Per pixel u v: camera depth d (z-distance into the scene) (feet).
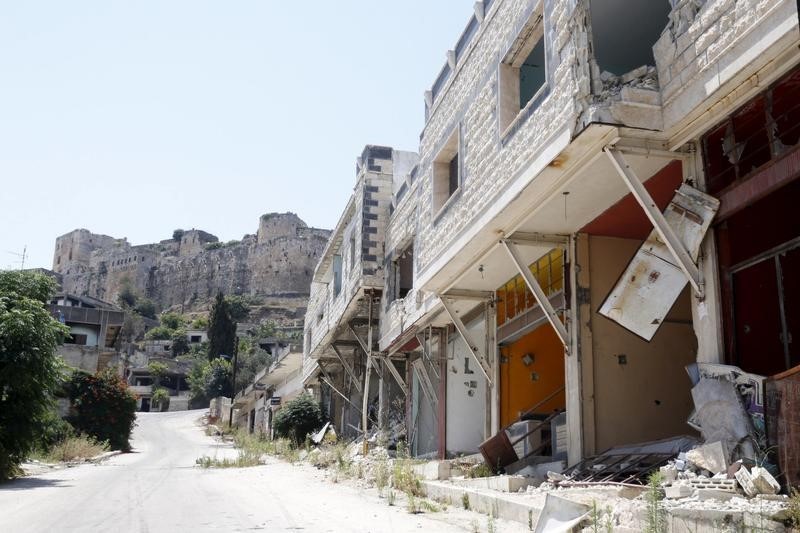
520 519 29.63
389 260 80.18
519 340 57.31
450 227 49.65
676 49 29.73
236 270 548.72
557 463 41.88
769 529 19.92
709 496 23.70
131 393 140.97
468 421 66.33
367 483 51.75
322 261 108.58
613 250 43.98
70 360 143.95
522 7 39.47
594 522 22.44
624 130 30.32
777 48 24.52
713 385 27.68
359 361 107.04
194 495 43.75
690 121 29.71
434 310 64.23
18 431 56.70
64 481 57.16
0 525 30.19
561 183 35.96
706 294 29.55
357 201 86.12
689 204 30.19
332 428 107.14
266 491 47.14
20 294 60.85
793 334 27.89
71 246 636.07
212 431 213.66
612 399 41.32
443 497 39.83
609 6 39.01
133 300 540.11
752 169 28.37
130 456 120.78
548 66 35.09
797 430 23.35
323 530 28.60
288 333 431.02
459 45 51.70
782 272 28.12
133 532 27.50
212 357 354.74
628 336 42.47
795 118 27.40
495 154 42.04
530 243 43.83
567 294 43.68
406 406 84.53
